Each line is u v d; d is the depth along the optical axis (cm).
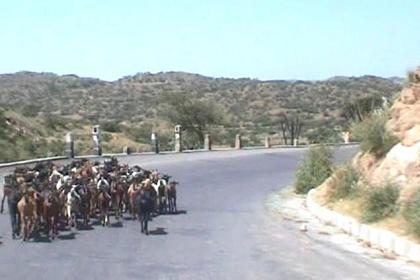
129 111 16025
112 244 2266
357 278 1830
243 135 9662
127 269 1914
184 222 2773
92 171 2925
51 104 18412
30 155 5728
